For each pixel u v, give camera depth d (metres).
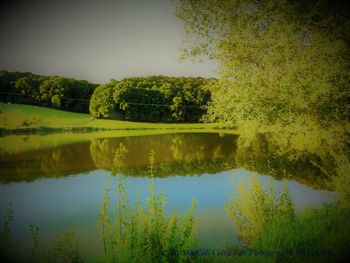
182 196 9.48
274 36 6.08
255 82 6.25
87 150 26.52
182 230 4.48
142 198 9.16
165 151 24.86
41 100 71.25
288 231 4.96
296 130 6.98
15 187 12.08
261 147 12.89
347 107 6.09
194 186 11.06
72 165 18.25
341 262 4.38
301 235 4.91
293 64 6.02
